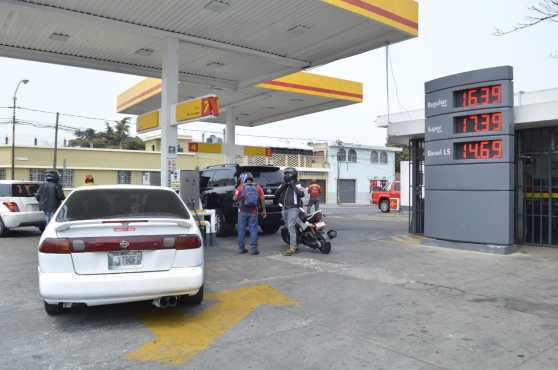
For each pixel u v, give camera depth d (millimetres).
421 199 13203
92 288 4441
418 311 5406
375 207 36312
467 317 5168
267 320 5070
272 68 14969
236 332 4672
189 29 11383
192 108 10758
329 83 18406
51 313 5133
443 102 10539
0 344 4316
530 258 9062
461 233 10195
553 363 3877
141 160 35844
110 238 4605
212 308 5535
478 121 10000
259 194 9797
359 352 4125
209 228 10766
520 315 5242
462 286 6676
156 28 11266
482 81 9828
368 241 11766
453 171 10359
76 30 11555
